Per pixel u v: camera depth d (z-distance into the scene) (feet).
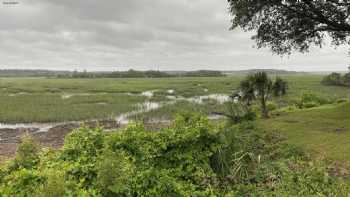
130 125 19.67
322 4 33.01
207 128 18.52
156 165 17.15
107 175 13.14
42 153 17.15
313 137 25.81
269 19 36.88
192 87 152.15
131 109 72.49
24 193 12.55
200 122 19.47
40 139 42.01
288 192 15.33
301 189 15.64
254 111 38.34
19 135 44.88
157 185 14.79
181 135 18.07
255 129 28.37
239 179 17.20
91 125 52.60
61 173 13.24
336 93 95.71
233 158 18.56
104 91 128.26
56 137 43.29
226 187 16.49
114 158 14.25
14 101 82.12
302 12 33.60
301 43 38.93
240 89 42.37
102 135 18.20
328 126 30.12
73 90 132.05
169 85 169.17
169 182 15.16
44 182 12.58
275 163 18.97
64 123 55.42
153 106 78.23
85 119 59.67
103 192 13.01
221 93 119.24
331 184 16.15
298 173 17.25
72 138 17.93
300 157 20.42
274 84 41.86
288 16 34.96
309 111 42.04
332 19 33.55
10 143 39.96
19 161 15.74
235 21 37.42
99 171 13.33
